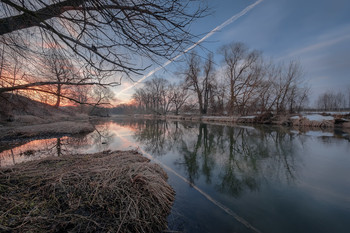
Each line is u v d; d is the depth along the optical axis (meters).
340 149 6.83
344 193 3.43
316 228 2.42
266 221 2.56
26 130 9.80
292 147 7.43
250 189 3.64
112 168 3.13
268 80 18.88
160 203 2.61
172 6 1.54
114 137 10.19
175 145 8.27
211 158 6.07
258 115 18.62
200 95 27.80
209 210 2.78
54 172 2.96
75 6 1.58
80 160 3.85
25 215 1.92
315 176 4.32
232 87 22.22
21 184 2.50
